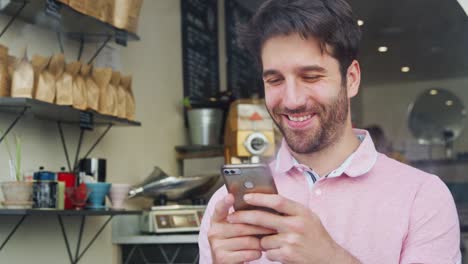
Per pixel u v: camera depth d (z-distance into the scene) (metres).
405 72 6.10
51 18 1.93
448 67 5.89
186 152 2.88
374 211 1.19
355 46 1.17
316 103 1.12
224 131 2.84
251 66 3.68
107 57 2.39
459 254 1.19
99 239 2.31
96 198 2.01
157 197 2.50
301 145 1.17
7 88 1.72
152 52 2.72
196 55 3.09
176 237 2.32
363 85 6.61
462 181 5.21
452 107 6.23
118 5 2.13
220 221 1.05
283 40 1.11
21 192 1.69
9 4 1.80
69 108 1.85
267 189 1.00
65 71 1.90
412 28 4.88
